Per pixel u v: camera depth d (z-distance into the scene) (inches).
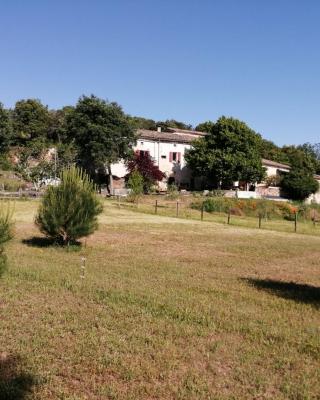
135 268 603.8
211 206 1902.1
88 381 254.2
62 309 379.2
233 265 696.4
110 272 559.8
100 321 353.1
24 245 759.1
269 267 700.0
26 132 3339.1
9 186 1834.4
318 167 3715.6
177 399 240.2
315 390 257.3
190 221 1406.3
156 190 2325.3
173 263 673.0
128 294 437.1
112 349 298.8
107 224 1181.7
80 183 777.6
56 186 776.9
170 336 329.7
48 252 704.4
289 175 2684.5
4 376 252.1
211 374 272.5
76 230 753.6
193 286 507.2
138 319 364.5
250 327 360.2
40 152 2153.1
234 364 287.9
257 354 305.9
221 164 2407.7
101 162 2160.4
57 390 240.4
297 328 366.9
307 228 1540.4
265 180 2694.4
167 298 433.7
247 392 251.1
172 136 2699.3
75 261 632.4
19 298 407.2
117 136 2209.6
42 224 755.4
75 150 2185.0
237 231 1227.2
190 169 2591.0
